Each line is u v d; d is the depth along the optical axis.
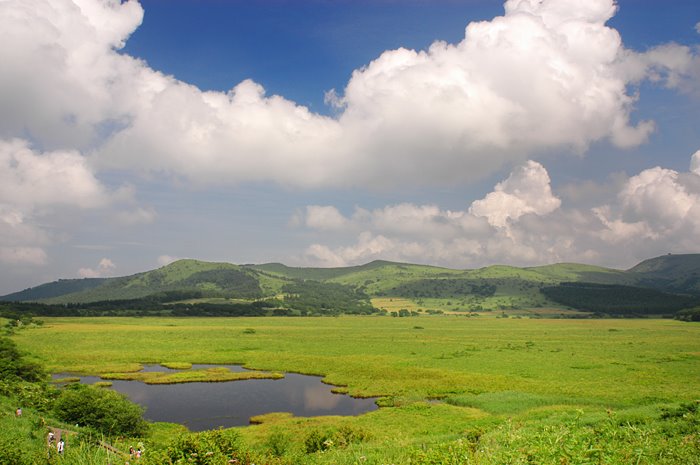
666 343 116.31
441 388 62.31
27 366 55.84
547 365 80.12
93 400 36.47
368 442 33.53
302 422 46.66
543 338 132.50
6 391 40.16
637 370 74.12
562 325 192.75
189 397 60.69
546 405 50.38
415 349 104.94
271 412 53.38
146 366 84.38
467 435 31.64
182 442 15.51
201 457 14.82
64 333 126.69
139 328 150.50
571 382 64.50
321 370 79.00
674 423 25.20
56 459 15.39
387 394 60.56
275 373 77.06
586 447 11.07
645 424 26.80
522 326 186.62
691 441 14.95
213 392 63.75
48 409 36.81
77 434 26.41
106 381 69.12
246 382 70.75
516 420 39.69
